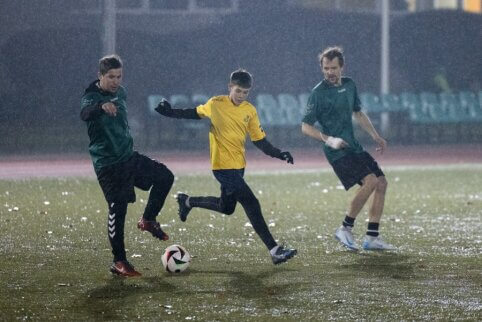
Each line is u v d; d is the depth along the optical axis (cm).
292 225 3991
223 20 10531
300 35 10619
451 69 11094
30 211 4419
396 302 2448
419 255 3209
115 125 2766
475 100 9806
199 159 7844
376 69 10938
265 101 9056
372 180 3272
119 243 2800
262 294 2541
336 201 4922
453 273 2862
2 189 5447
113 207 2788
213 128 2906
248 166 7269
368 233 3328
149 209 2931
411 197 5131
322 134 3225
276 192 5362
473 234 3725
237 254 3216
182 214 3117
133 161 2811
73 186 5656
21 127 9550
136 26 10706
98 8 10331
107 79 2731
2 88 9800
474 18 11144
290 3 11350
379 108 9381
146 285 2659
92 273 2842
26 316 2288
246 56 10469
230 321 2241
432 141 9794
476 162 7631
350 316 2297
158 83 10194
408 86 11081
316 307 2388
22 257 3134
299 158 8081
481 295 2536
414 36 11062
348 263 3042
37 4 10025
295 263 3038
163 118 8956
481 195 5234
